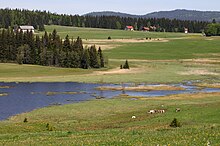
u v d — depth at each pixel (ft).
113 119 181.68
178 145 78.07
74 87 351.05
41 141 106.73
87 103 249.75
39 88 341.82
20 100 274.16
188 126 134.82
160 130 123.95
